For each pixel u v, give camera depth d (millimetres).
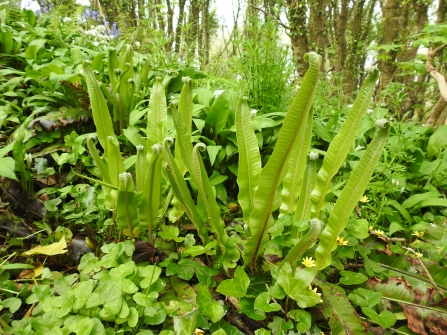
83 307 852
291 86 2377
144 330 814
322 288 945
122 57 1858
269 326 853
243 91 2252
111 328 817
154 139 1260
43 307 833
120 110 1777
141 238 1192
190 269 1017
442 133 2055
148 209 1070
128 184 970
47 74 2064
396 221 1487
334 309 896
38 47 2465
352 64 6031
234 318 945
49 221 1298
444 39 2266
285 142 771
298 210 1014
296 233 1014
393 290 1019
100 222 1233
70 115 1756
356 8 6523
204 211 1043
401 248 1232
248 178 951
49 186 1460
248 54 2176
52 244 1138
